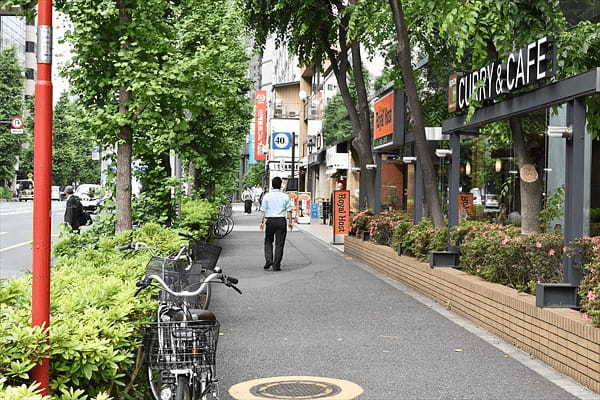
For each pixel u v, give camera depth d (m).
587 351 6.66
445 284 11.48
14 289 5.24
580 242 7.74
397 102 18.34
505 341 8.80
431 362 7.70
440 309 11.30
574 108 8.03
